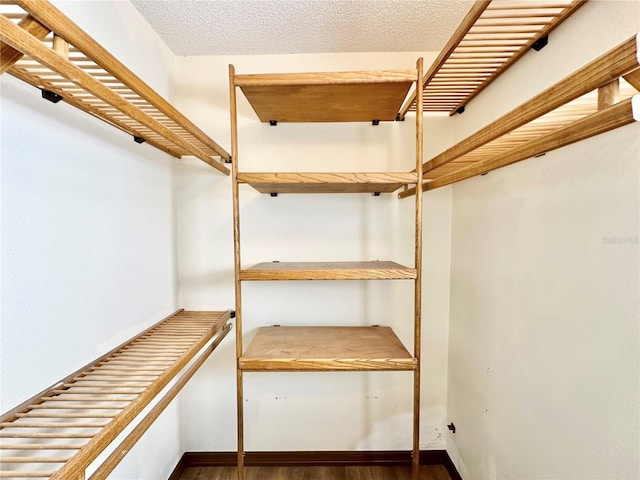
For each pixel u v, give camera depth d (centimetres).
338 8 127
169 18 133
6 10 73
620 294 73
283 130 164
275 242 167
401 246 168
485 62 114
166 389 147
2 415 70
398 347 133
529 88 107
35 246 79
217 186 165
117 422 67
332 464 170
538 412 102
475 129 144
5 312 72
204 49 156
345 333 154
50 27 55
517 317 113
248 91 122
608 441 76
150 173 137
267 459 170
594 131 57
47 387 82
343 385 169
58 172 86
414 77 110
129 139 120
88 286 98
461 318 156
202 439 170
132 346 113
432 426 173
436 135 166
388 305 169
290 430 170
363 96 129
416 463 121
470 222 148
